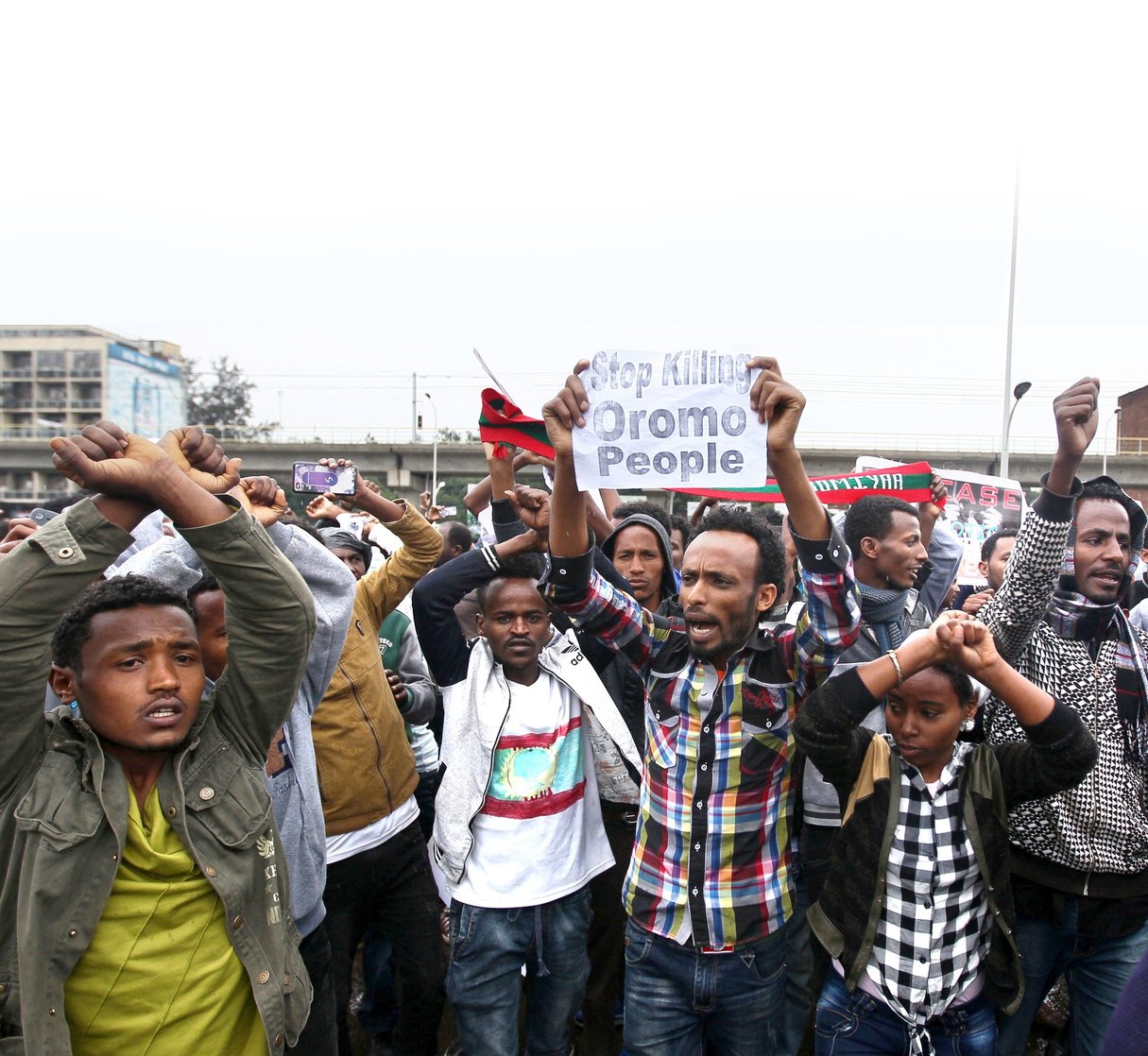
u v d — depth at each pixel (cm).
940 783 246
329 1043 278
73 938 173
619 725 308
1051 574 280
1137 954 276
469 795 296
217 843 190
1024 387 1811
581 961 305
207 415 4944
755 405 243
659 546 388
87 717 185
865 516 363
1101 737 281
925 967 239
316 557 274
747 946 254
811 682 264
